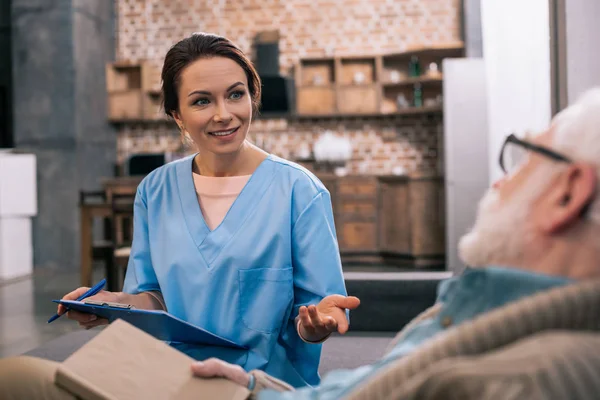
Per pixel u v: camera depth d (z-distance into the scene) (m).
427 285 2.46
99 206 5.95
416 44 8.64
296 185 1.48
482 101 6.55
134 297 1.49
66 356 2.19
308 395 0.75
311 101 8.60
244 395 0.88
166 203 1.53
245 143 1.54
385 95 8.62
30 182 7.46
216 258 1.43
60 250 7.91
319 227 1.47
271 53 8.61
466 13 7.98
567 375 0.46
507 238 0.66
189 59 1.45
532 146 0.67
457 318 0.69
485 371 0.49
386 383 0.57
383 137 8.66
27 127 8.03
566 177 0.62
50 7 7.98
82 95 8.12
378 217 7.87
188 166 1.55
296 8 8.85
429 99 8.41
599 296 0.53
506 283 0.65
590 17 2.66
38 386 0.91
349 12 8.77
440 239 7.43
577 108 0.65
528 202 0.66
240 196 1.47
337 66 8.54
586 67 2.67
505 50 5.77
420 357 0.56
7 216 7.20
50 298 5.82
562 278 0.62
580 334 0.51
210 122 1.44
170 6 9.04
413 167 8.59
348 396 0.60
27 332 4.46
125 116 8.80
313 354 1.51
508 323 0.54
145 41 9.09
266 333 1.42
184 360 0.92
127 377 0.88
